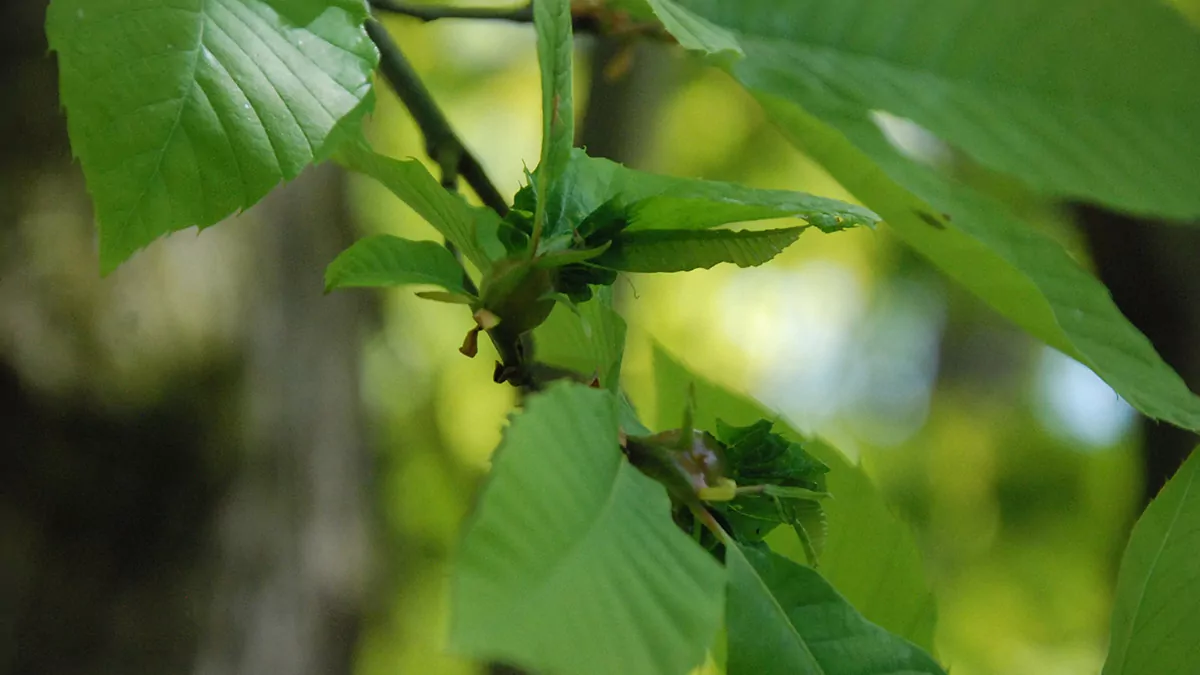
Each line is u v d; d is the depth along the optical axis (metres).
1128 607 0.85
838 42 0.82
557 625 0.74
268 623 2.32
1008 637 3.25
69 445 1.96
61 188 1.86
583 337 0.88
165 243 1.97
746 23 0.82
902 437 4.05
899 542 0.90
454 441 3.47
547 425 0.76
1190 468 0.85
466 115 3.51
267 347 2.24
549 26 0.79
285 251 2.37
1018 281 0.80
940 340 4.18
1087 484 3.40
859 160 0.81
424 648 3.13
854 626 0.80
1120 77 0.82
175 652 2.13
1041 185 0.81
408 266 0.84
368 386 3.24
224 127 0.79
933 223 0.81
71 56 0.78
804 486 0.83
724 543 0.81
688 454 0.82
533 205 0.82
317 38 0.79
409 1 1.06
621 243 0.82
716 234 0.81
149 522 2.09
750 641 0.80
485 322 0.83
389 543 3.22
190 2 0.79
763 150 3.62
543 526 0.75
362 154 0.81
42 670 1.99
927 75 0.82
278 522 2.33
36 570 1.97
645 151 2.11
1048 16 0.81
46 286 1.84
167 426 2.04
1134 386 0.81
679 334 4.10
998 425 3.82
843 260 4.16
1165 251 2.17
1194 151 0.82
